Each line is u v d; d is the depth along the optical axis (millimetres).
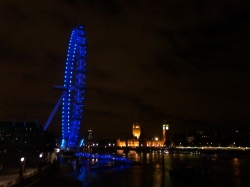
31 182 72562
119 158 184750
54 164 117312
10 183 57375
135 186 95562
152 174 125125
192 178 107938
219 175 121812
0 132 155125
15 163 117250
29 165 110750
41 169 86000
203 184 100562
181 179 110375
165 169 146000
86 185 95000
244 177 116438
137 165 169125
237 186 97000
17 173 86688
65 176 112625
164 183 101625
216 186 97250
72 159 189375
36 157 140875
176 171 115188
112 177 114250
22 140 157625
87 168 145125
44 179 90438
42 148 160375
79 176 114812
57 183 94938
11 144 153250
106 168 148625
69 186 91000
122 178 112000
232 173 129250
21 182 63562
